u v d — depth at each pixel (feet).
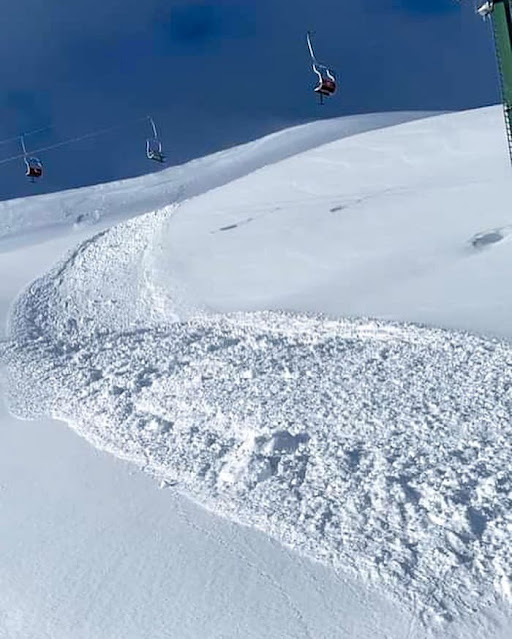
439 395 39.50
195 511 28.71
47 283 117.70
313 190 132.05
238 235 115.03
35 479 34.91
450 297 66.44
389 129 161.27
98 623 22.53
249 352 57.62
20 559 27.12
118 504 30.48
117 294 105.19
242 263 101.50
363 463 31.30
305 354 54.03
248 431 37.55
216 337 65.87
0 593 25.00
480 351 48.08
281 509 27.81
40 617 23.27
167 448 36.47
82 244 137.80
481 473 28.73
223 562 24.71
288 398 42.27
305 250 99.55
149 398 46.16
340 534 25.44
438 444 32.45
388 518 26.11
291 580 23.16
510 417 34.58
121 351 63.72
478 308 60.70
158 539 26.94
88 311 100.53
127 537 27.45
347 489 28.81
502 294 63.72
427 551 23.66
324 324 64.69
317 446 33.99
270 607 22.00
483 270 73.15
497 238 83.76
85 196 241.35
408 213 103.60
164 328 74.90
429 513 25.99
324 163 147.95
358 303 70.90
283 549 24.99
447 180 116.57
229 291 92.22
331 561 23.84
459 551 23.43
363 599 21.75
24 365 61.77
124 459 35.73
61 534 28.60
